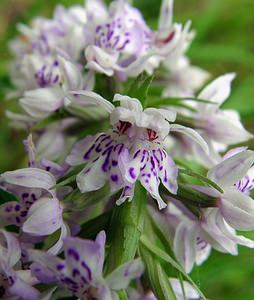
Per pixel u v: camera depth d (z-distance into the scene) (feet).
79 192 0.25
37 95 0.30
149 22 0.54
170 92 0.37
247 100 0.50
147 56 0.29
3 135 0.49
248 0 0.58
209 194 0.26
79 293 0.23
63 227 0.25
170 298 0.25
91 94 0.24
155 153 0.25
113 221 0.25
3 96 0.48
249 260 0.44
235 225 0.25
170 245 0.27
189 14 0.56
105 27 0.30
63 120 0.31
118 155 0.24
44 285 0.24
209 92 0.31
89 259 0.22
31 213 0.24
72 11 0.37
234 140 0.31
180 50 0.33
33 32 0.40
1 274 0.24
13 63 0.43
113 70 0.30
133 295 0.27
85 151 0.25
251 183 0.27
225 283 0.46
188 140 0.32
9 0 0.57
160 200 0.24
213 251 0.44
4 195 0.29
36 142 0.33
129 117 0.24
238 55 0.54
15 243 0.24
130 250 0.24
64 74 0.29
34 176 0.25
